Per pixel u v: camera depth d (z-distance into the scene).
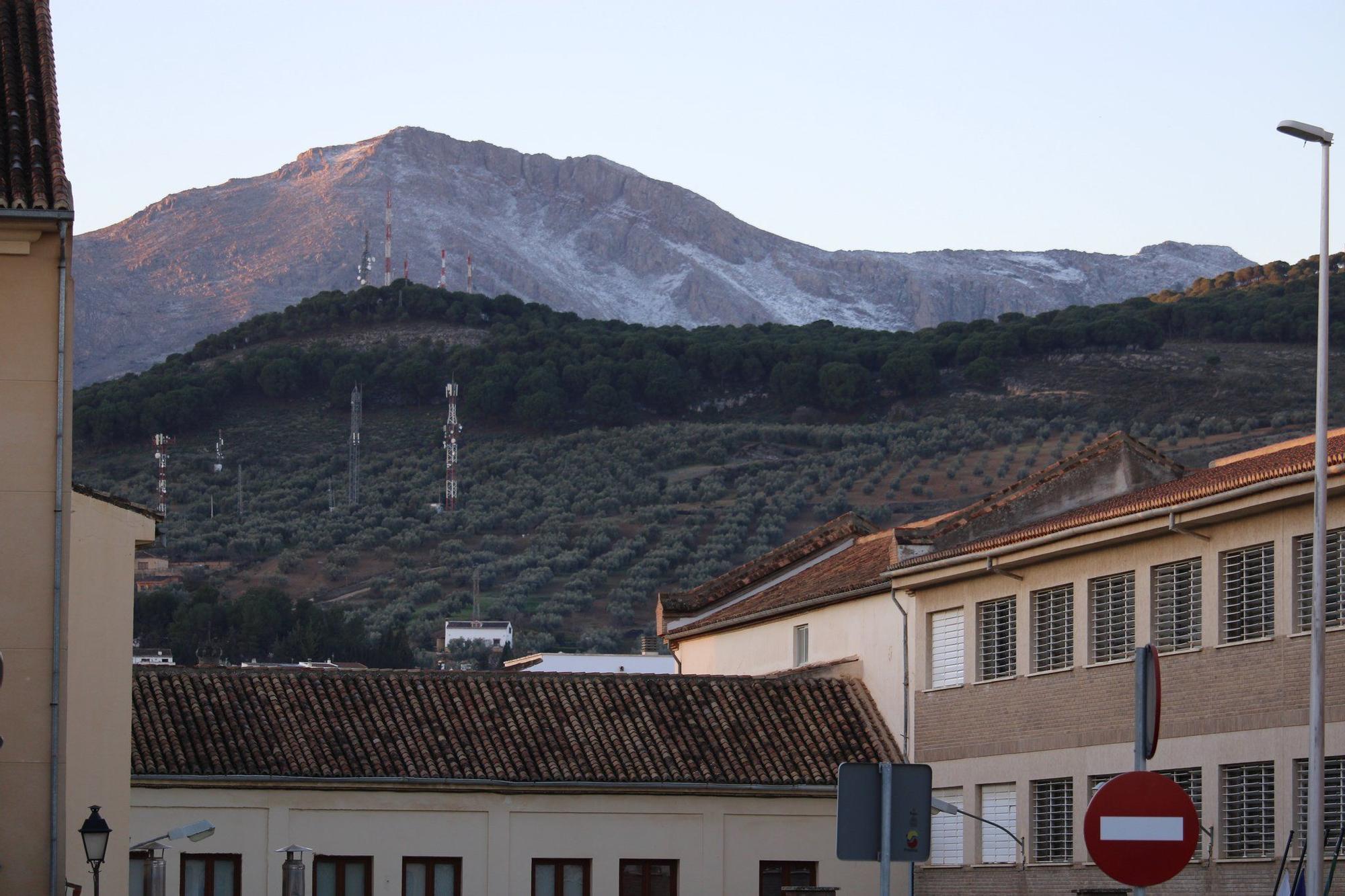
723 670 65.06
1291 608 39.25
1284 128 33.06
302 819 48.22
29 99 31.55
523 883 49.44
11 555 29.17
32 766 28.78
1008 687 48.72
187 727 49.09
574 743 51.34
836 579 59.50
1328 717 37.97
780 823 51.59
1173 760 42.41
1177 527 41.75
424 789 49.00
